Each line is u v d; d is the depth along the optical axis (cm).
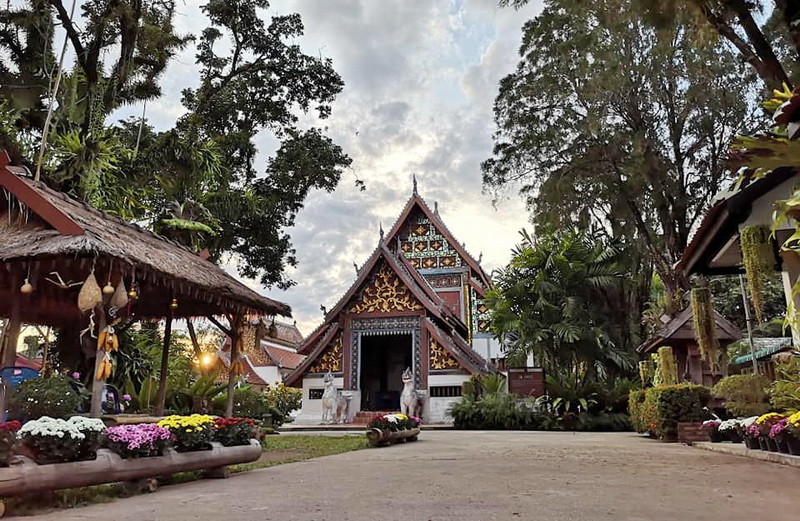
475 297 2461
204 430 514
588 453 772
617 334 2116
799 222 439
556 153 2253
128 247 657
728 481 467
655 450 812
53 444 377
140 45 1405
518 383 1759
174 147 1399
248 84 2089
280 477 536
